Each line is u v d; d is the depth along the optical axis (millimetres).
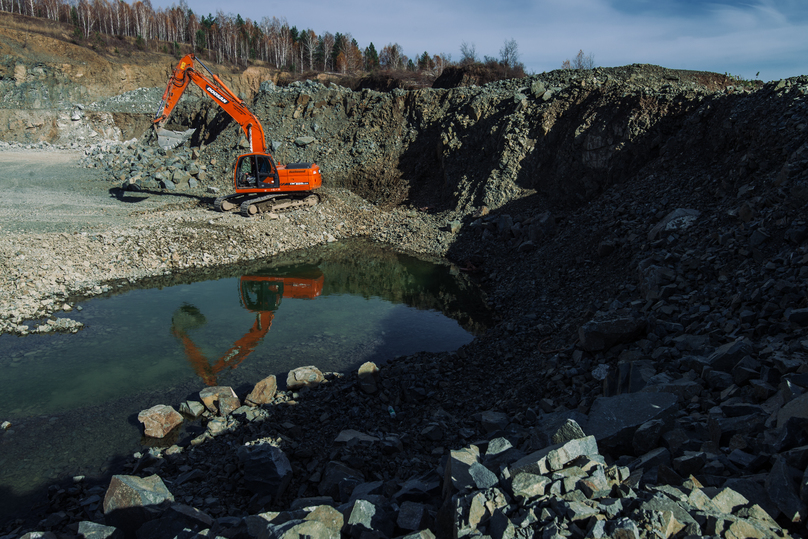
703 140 15641
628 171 17844
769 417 5258
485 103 23891
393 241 21547
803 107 12117
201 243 18828
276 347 11742
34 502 6734
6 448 7863
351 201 25453
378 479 6555
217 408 8922
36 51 49875
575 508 3709
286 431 7840
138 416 8383
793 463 4297
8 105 46094
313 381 9547
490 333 12203
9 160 31141
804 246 8664
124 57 59844
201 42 73250
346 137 27891
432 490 5113
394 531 4473
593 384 8133
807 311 7078
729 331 7879
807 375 5691
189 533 4719
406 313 14070
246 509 6176
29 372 10328
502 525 3703
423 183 25656
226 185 26672
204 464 7199
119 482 5676
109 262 16531
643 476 4555
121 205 22641
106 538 5137
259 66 76688
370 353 11477
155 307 14109
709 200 13242
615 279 12484
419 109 26719
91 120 47906
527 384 8953
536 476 4141
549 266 15453
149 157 29312
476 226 20219
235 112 23062
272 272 17656
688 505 3785
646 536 3406
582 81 20859
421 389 9062
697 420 5871
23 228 17641
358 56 83000
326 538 3998
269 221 21547
